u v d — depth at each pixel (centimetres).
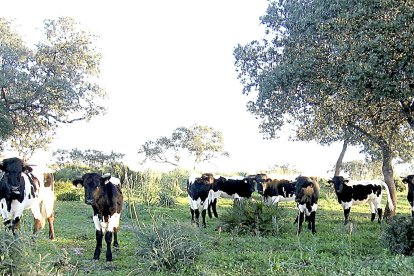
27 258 775
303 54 1689
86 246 1352
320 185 3347
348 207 2020
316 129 2197
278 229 1555
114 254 1251
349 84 1454
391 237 1249
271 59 2008
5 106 3478
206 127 6100
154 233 1096
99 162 4206
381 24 1379
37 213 1370
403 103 1717
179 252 1051
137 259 1096
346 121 1975
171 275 1007
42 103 3697
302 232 1631
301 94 1867
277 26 1956
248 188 2300
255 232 1545
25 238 795
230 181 2305
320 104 1903
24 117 3812
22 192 1300
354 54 1415
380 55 1379
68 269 964
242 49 2038
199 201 1819
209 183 1831
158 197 2445
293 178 2311
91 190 1164
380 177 3916
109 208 1190
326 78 1672
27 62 3803
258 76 1997
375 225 1878
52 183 1469
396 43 1381
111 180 1295
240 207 1652
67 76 3922
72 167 3959
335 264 1086
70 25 3969
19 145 4044
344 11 1497
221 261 1123
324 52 1669
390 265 1034
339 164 3372
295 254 1203
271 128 2184
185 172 3791
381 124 1998
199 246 1091
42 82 3762
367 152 2656
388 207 2116
